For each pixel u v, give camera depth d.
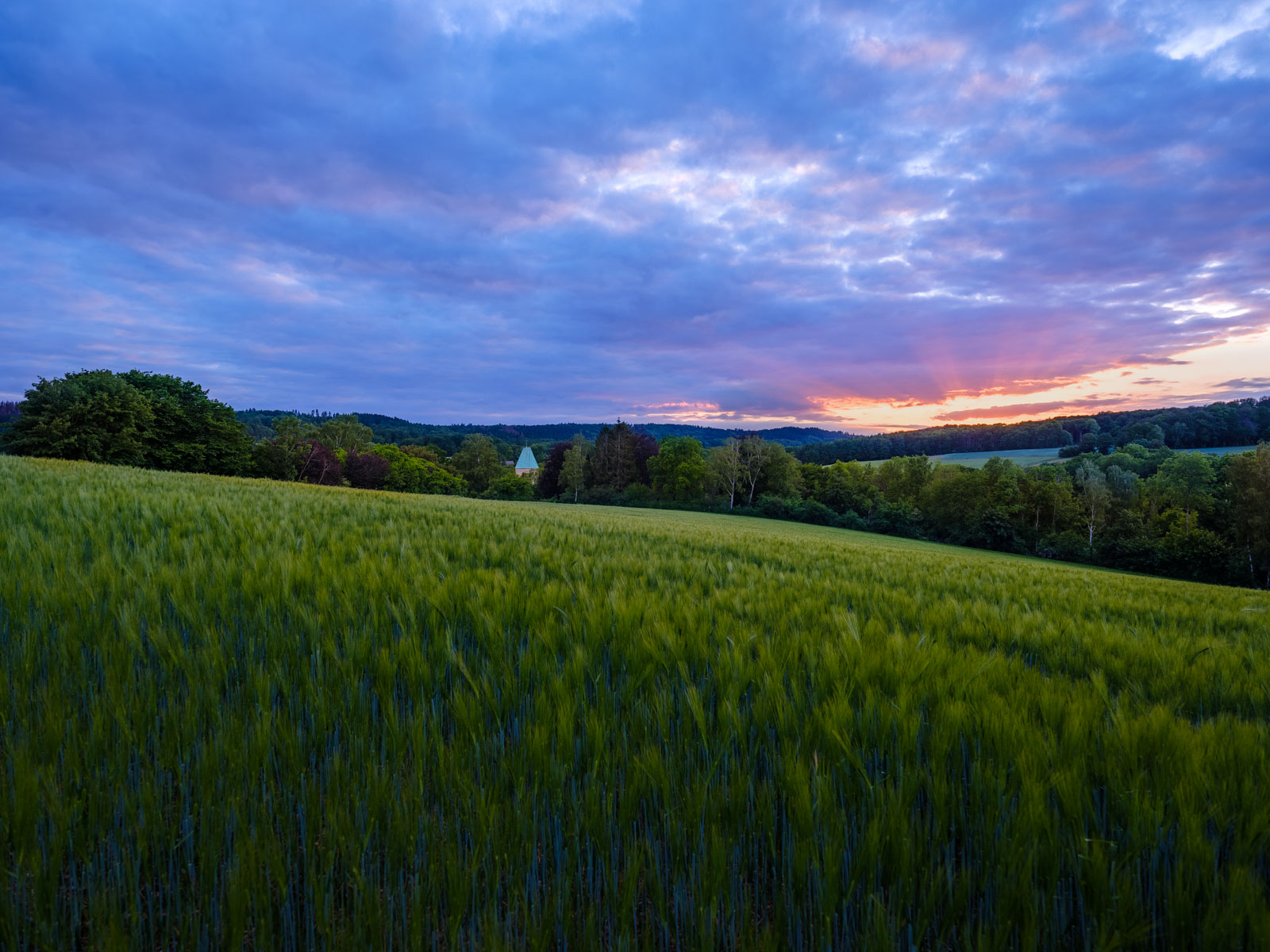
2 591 3.08
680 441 89.88
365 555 4.84
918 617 4.50
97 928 1.47
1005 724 2.14
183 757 1.95
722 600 4.49
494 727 2.26
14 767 1.65
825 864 1.59
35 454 40.72
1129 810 1.74
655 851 1.71
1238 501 57.47
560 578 4.99
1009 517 69.88
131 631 2.60
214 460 50.91
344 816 1.70
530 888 1.66
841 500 84.88
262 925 1.46
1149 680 3.15
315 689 2.31
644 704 2.34
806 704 2.39
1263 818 1.68
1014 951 1.52
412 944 1.43
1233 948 1.43
